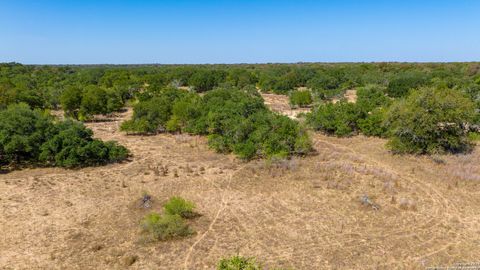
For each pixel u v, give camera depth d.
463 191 21.81
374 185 22.83
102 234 17.22
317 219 18.58
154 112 38.81
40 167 26.91
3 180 24.19
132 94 62.41
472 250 15.61
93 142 27.84
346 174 24.80
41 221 18.45
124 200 21.08
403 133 28.98
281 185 23.14
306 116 39.16
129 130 37.88
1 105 42.47
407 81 61.81
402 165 26.66
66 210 19.73
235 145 29.33
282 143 28.45
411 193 21.58
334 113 36.62
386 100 47.25
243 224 18.14
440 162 26.81
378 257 15.13
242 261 11.48
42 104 49.75
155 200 20.98
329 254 15.39
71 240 16.69
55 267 14.60
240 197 21.44
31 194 21.86
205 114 37.19
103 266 14.65
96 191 22.39
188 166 27.05
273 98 67.06
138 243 16.31
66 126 28.92
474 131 34.47
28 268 14.53
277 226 17.91
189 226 17.88
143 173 25.59
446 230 17.34
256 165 26.73
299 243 16.31
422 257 15.12
